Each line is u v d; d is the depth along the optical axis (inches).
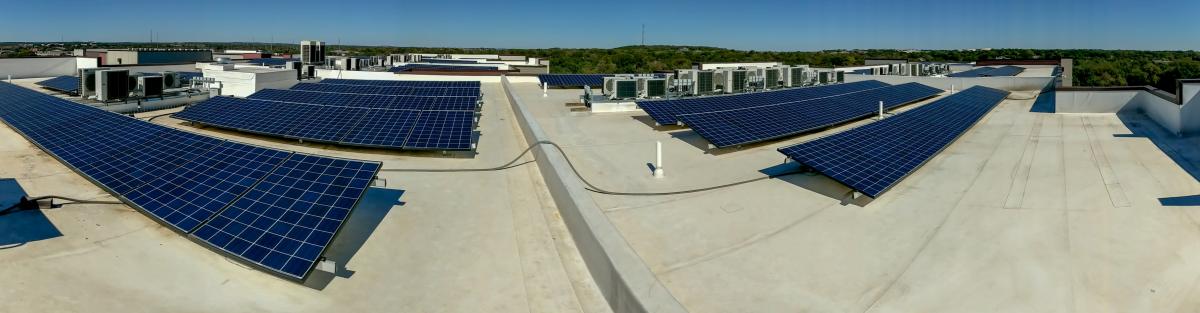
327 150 926.4
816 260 474.3
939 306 396.8
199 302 407.2
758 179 725.3
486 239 542.9
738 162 823.1
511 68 3063.5
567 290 448.8
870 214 586.9
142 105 1332.4
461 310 410.0
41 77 2244.1
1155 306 390.6
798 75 1899.6
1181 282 423.8
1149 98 1315.2
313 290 431.8
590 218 502.9
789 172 756.6
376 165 578.9
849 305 399.5
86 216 572.4
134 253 488.1
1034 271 447.5
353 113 1090.1
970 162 828.0
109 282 432.8
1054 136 1056.8
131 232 534.6
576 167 796.0
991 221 564.7
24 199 581.0
